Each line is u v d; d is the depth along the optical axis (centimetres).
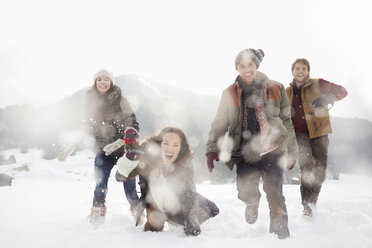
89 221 352
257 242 235
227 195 647
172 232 283
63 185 1316
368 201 476
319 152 445
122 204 520
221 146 342
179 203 283
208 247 221
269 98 327
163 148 285
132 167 288
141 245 228
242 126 334
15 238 259
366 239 249
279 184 306
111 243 234
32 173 4516
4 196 710
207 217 318
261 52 333
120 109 377
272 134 320
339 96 430
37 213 428
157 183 289
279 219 288
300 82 458
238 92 329
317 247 222
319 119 443
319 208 458
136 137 290
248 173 330
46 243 240
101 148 371
